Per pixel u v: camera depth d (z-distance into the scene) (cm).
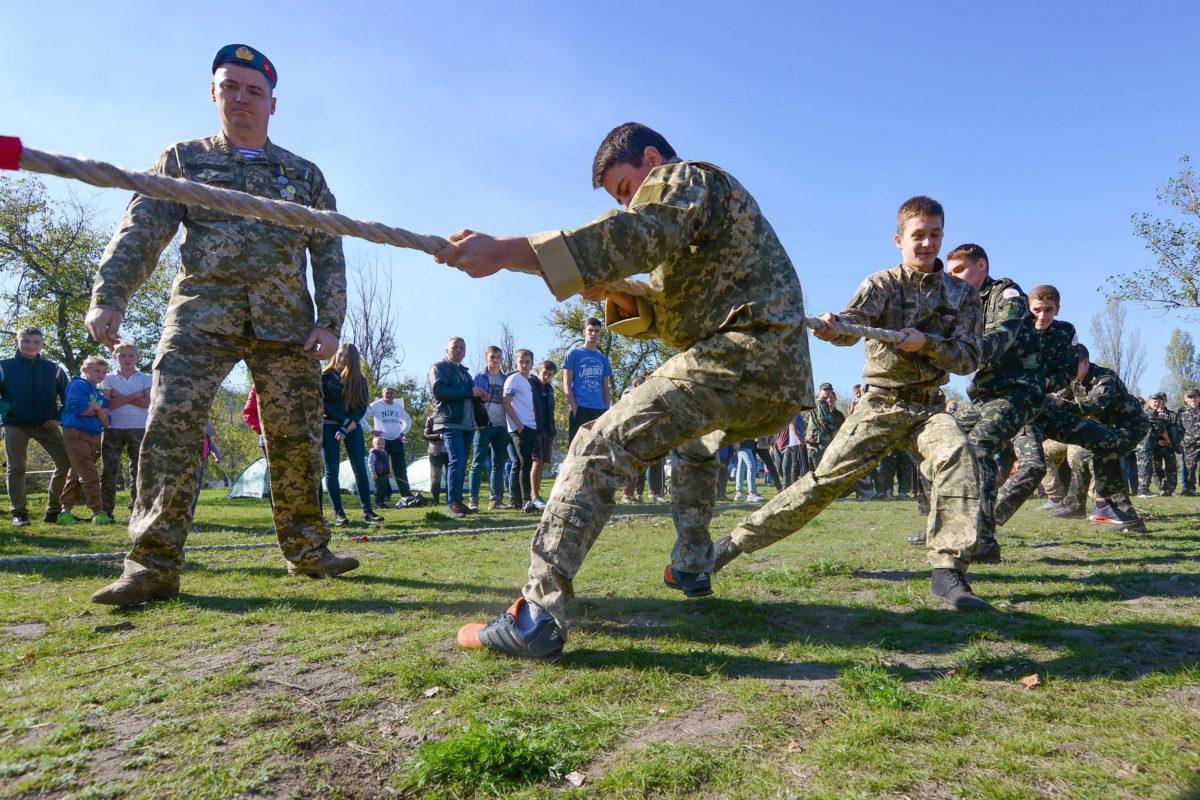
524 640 245
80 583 395
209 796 158
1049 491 891
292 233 371
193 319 348
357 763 175
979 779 166
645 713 206
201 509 1068
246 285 357
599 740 187
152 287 2883
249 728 192
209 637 279
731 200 250
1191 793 159
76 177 173
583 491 253
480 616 317
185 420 342
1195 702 215
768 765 175
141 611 321
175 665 245
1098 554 504
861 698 218
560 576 250
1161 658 256
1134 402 655
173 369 342
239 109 363
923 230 376
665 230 230
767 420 264
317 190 390
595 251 219
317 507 405
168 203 349
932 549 348
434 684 224
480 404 970
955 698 219
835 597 360
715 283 254
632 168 270
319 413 395
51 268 2698
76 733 186
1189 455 1412
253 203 191
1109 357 5909
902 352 370
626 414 258
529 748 174
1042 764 175
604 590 372
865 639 285
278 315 365
